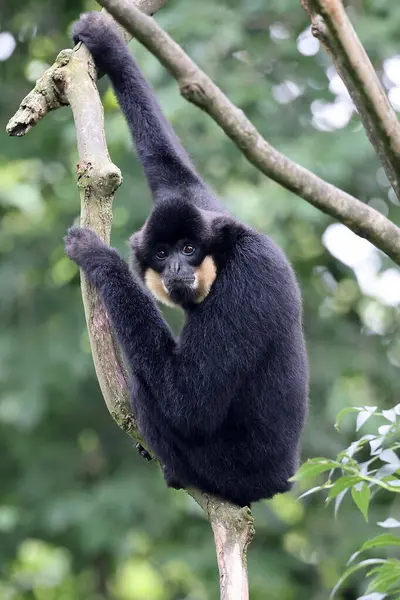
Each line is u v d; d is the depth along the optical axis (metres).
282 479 8.52
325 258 18.73
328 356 17.50
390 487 5.95
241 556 7.50
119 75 9.16
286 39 17.75
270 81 17.70
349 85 5.56
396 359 18.48
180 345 8.32
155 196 9.30
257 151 5.11
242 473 8.32
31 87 18.94
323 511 17.98
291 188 5.23
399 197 5.60
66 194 17.81
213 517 7.93
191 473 8.38
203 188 9.54
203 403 8.13
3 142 18.03
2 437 18.91
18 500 18.44
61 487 18.48
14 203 17.16
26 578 20.58
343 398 16.50
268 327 8.26
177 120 16.25
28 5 19.11
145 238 8.93
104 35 8.85
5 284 18.11
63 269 18.78
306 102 17.81
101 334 8.08
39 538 18.59
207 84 4.98
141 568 20.97
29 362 17.58
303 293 18.03
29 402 17.28
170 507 17.44
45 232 18.34
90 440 19.61
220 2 17.08
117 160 17.20
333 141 16.56
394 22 16.75
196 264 8.59
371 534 16.83
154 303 8.41
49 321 18.25
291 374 8.42
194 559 16.86
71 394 18.20
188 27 16.28
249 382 8.34
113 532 17.19
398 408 6.28
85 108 8.06
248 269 8.35
